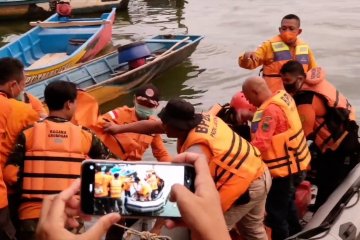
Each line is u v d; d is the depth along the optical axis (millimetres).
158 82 10180
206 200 1329
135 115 4277
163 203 1701
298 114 4129
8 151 3449
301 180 4035
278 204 3947
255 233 3684
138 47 9719
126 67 10023
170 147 7207
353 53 11727
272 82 5445
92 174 1709
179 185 1344
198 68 10914
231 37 13375
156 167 1714
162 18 15875
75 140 3393
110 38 12445
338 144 4414
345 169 4566
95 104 4168
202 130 3305
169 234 3850
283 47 5418
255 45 12633
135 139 4172
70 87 3482
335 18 14953
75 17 16578
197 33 13938
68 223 1500
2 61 3703
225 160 3297
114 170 1702
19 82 3717
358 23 14344
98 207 1695
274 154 3809
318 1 17359
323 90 4309
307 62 5410
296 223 4293
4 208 3320
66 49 11578
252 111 4375
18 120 3453
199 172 1554
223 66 11047
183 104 3297
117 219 1331
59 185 3320
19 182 3371
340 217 4125
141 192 1700
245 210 3494
